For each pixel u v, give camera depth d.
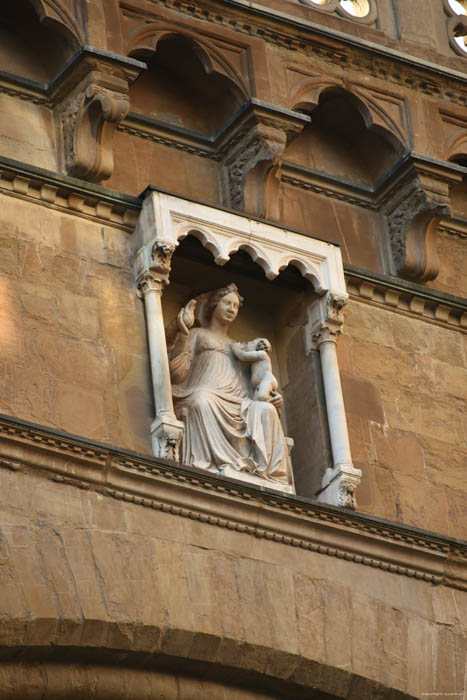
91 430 29.33
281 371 32.91
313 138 34.97
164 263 30.94
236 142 33.28
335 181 34.62
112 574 27.94
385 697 29.72
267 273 31.88
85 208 31.20
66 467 28.30
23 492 27.86
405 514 31.72
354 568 30.33
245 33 34.00
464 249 35.66
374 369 32.97
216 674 28.92
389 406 32.72
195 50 33.41
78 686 27.83
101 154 31.55
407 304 33.94
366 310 33.47
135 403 30.00
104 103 31.41
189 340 31.62
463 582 31.23
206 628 28.34
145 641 27.94
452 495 32.41
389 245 34.56
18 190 30.67
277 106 33.12
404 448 32.41
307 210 34.25
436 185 34.44
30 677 27.47
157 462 28.91
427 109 35.34
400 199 34.56
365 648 29.69
